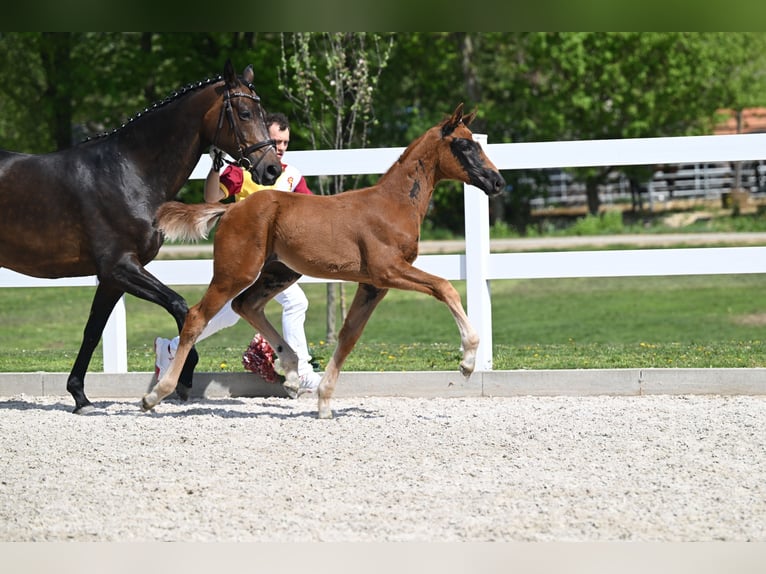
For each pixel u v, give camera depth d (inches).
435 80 1791.3
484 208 487.5
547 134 1813.5
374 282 397.4
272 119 458.0
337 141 755.4
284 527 280.4
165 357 455.8
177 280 505.4
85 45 1555.1
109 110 1595.7
